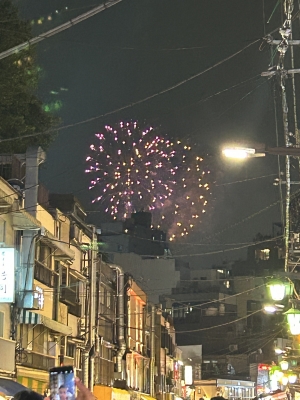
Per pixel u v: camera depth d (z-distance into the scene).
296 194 28.11
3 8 27.92
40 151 30.30
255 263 87.56
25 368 27.69
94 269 38.62
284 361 42.06
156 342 59.81
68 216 35.53
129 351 47.41
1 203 25.73
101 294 42.12
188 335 84.56
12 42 27.98
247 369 81.19
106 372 42.94
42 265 29.91
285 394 34.28
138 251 73.25
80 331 37.09
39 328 30.12
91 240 39.25
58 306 32.91
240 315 84.81
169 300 77.44
